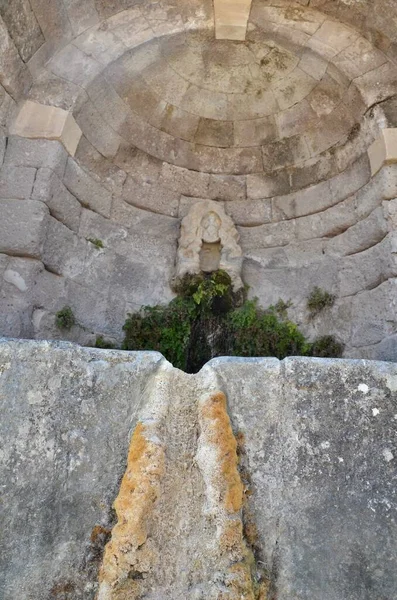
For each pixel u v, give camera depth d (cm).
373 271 475
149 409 268
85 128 514
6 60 445
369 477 256
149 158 574
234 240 556
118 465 256
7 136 467
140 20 513
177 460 257
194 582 229
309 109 555
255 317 520
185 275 536
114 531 234
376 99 490
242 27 517
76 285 487
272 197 586
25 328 420
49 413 263
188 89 566
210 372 280
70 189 495
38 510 244
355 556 239
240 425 267
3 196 448
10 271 429
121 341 505
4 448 253
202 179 593
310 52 518
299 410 271
